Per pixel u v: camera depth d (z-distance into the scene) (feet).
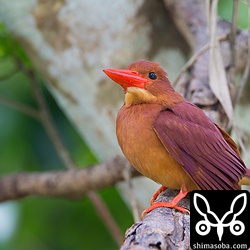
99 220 43.37
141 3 35.70
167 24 35.73
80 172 35.86
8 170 41.57
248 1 30.07
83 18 35.96
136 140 25.43
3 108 40.81
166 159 25.26
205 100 28.50
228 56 30.73
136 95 26.27
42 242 43.01
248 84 33.65
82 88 36.24
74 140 43.24
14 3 36.42
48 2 36.19
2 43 38.29
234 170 25.40
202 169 25.23
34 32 36.45
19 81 42.27
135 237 20.35
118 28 35.81
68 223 43.39
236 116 34.01
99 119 36.17
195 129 25.49
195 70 30.04
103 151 36.81
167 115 25.66
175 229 21.54
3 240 42.47
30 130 41.06
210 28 28.35
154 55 35.70
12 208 43.01
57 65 36.45
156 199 26.63
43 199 43.32
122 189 37.01
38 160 41.57
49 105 43.09
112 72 26.63
